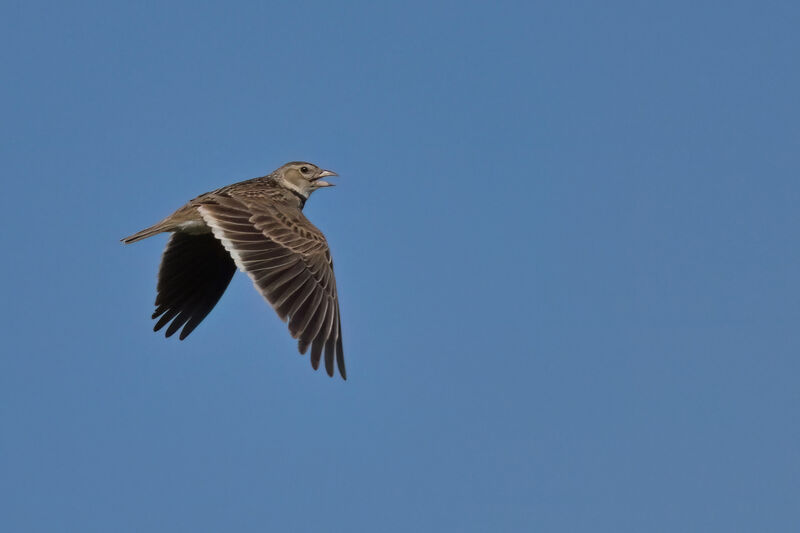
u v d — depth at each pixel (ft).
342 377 45.52
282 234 48.49
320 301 46.44
